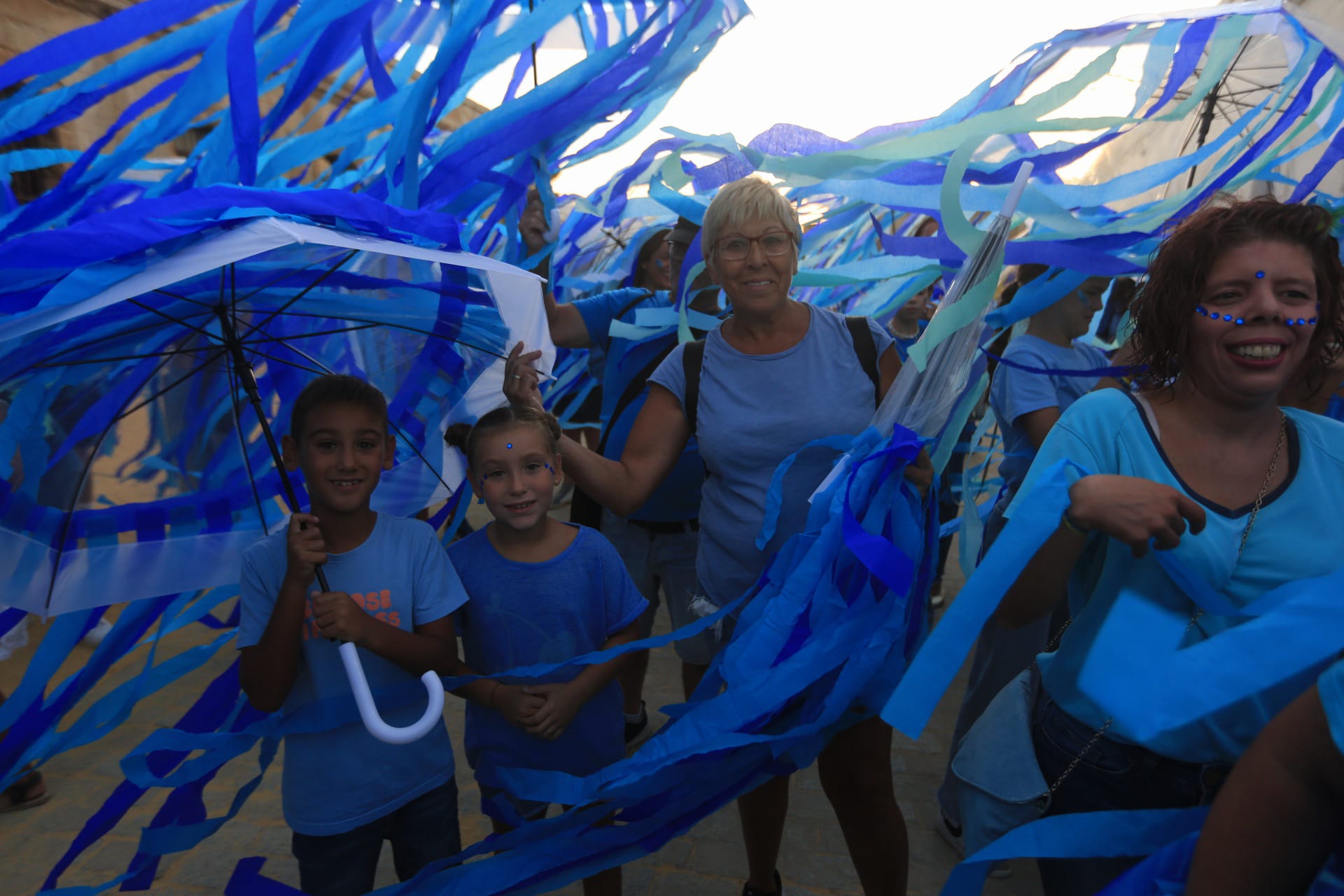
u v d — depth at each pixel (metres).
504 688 1.65
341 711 1.55
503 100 1.79
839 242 3.11
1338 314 1.06
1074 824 1.09
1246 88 1.66
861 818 1.80
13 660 3.27
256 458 1.73
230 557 1.64
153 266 1.12
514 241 1.78
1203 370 1.06
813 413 1.70
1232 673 0.79
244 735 1.54
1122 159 1.76
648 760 1.38
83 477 1.46
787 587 1.49
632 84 1.71
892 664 1.54
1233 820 0.78
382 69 1.64
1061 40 1.59
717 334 1.83
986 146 1.68
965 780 1.29
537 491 1.65
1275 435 1.09
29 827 2.49
